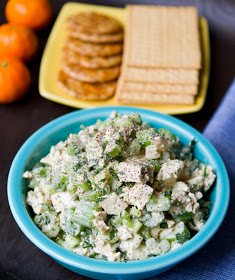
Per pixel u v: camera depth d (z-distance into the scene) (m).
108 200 0.29
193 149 0.35
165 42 0.48
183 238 0.29
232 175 0.39
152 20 0.50
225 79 0.48
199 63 0.46
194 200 0.30
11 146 0.41
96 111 0.35
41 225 0.30
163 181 0.30
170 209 0.30
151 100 0.44
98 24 0.49
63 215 0.30
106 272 0.27
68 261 0.27
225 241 0.35
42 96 0.46
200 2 0.58
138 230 0.29
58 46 0.49
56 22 0.51
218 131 0.41
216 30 0.54
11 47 0.48
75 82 0.46
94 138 0.30
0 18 0.55
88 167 0.30
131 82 0.45
